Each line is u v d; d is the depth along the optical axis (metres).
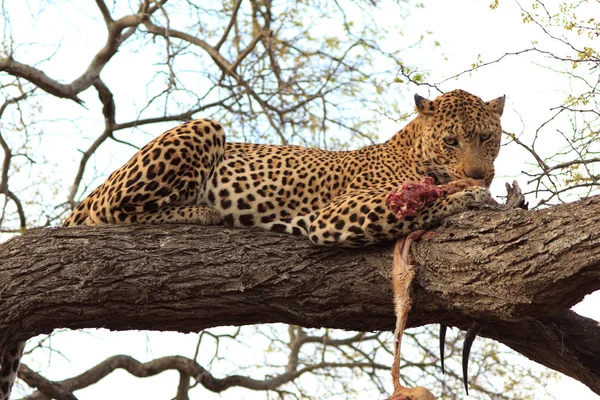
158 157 10.70
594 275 7.93
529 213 8.52
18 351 10.96
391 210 9.62
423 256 9.19
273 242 10.11
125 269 9.88
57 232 10.27
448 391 18.88
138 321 10.09
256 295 9.85
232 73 18.94
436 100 12.15
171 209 10.79
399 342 8.90
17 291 9.93
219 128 11.23
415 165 11.88
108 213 10.76
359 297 9.66
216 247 10.06
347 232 9.79
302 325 10.05
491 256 8.52
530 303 8.33
